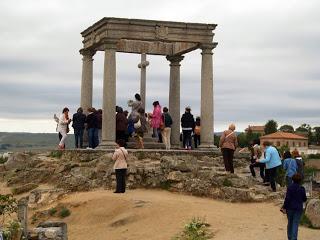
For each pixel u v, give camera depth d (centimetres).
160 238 1880
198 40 3269
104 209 2314
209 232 1847
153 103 3338
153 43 3628
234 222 1977
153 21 3177
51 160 3275
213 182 2555
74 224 2277
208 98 3275
